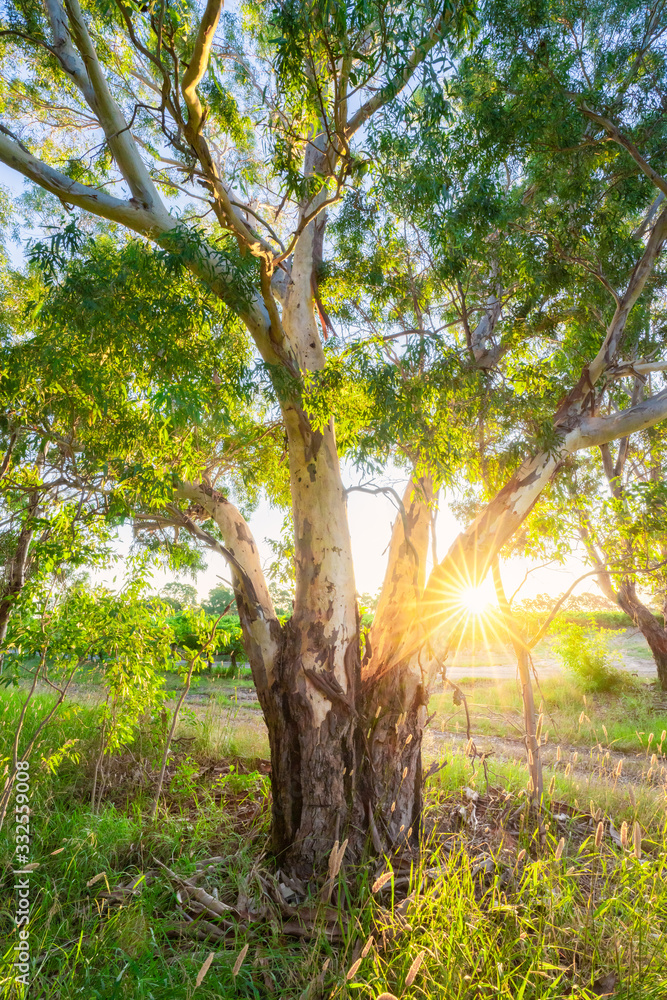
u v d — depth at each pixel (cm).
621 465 1216
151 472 426
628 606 1406
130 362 415
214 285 436
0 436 461
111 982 301
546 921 333
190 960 331
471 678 1580
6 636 470
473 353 604
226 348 494
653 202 801
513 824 509
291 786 477
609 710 1169
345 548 523
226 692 1270
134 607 534
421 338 478
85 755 657
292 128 426
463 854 383
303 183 404
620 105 596
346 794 471
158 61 348
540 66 579
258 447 657
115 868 446
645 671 1723
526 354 642
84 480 448
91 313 385
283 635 518
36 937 334
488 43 583
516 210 585
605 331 655
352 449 464
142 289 402
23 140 775
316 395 447
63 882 397
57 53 486
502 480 589
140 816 507
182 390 370
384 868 439
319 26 339
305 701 486
